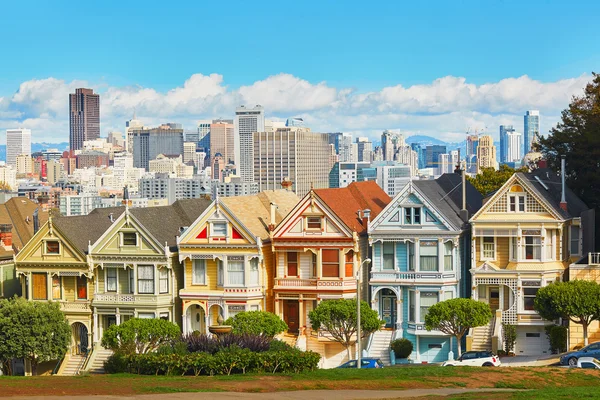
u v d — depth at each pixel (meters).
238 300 117.69
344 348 116.56
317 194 118.19
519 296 115.00
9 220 150.50
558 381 86.88
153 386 83.81
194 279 120.50
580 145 141.62
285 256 119.25
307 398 79.06
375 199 133.12
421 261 117.06
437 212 116.25
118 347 109.44
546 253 115.06
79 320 123.44
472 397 78.12
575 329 111.38
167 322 113.31
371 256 119.38
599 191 139.00
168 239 123.94
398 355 115.19
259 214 125.38
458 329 111.38
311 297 117.50
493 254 117.00
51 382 86.56
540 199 114.94
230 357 93.75
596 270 112.88
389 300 119.25
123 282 122.75
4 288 130.88
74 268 123.56
